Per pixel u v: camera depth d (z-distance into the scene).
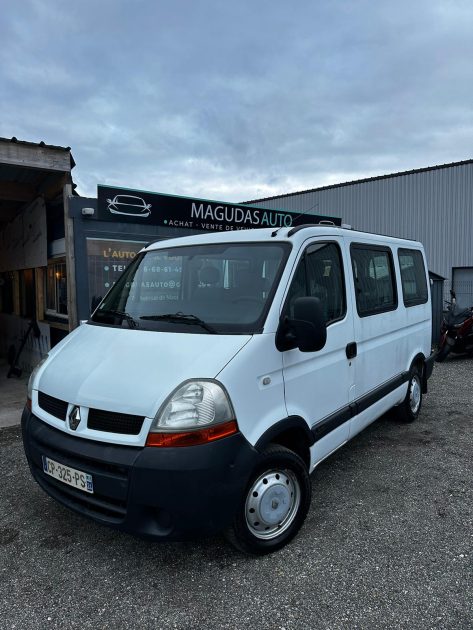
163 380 2.61
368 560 2.93
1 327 11.09
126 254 6.98
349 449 4.82
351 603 2.56
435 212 19.12
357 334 3.94
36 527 3.38
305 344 2.87
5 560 3.00
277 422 2.90
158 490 2.43
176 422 2.47
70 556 3.03
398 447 4.87
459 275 18.72
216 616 2.48
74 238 6.55
